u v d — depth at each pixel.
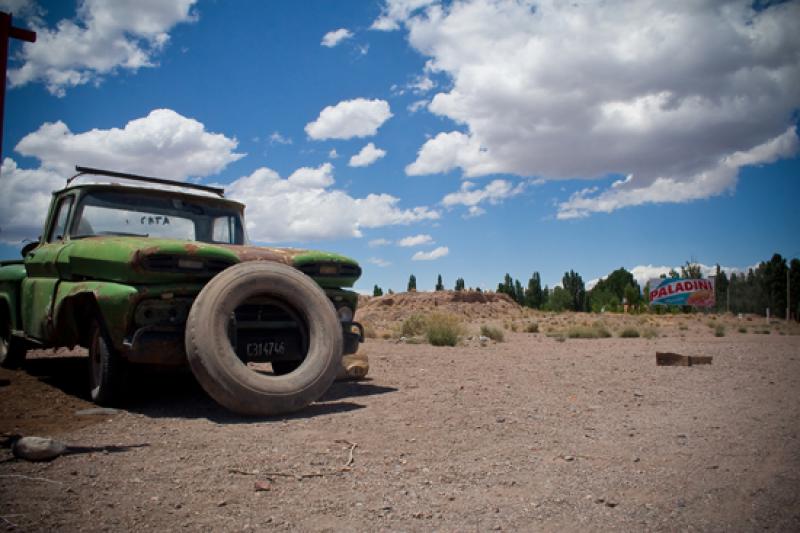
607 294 89.06
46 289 6.02
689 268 77.25
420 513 2.73
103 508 2.73
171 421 4.68
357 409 5.23
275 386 4.79
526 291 108.75
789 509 2.78
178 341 4.86
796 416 5.05
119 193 6.34
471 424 4.65
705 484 3.16
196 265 5.11
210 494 2.97
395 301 68.94
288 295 5.22
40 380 6.75
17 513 2.63
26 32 3.56
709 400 5.90
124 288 4.87
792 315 65.44
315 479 3.23
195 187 6.86
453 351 12.13
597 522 2.63
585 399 5.92
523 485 3.16
